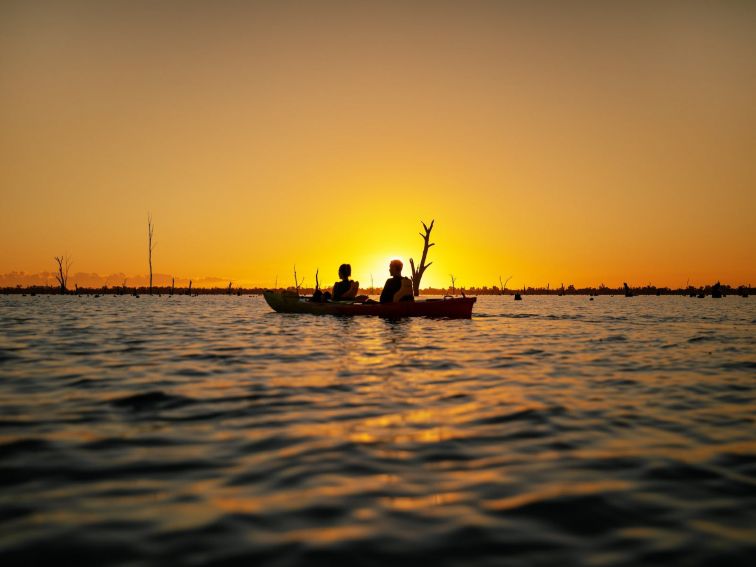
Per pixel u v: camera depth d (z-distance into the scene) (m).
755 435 4.66
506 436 4.54
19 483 3.39
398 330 14.68
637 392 6.54
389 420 5.04
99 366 8.18
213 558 2.46
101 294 119.94
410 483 3.44
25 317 21.55
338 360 8.96
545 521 2.90
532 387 6.79
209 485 3.38
